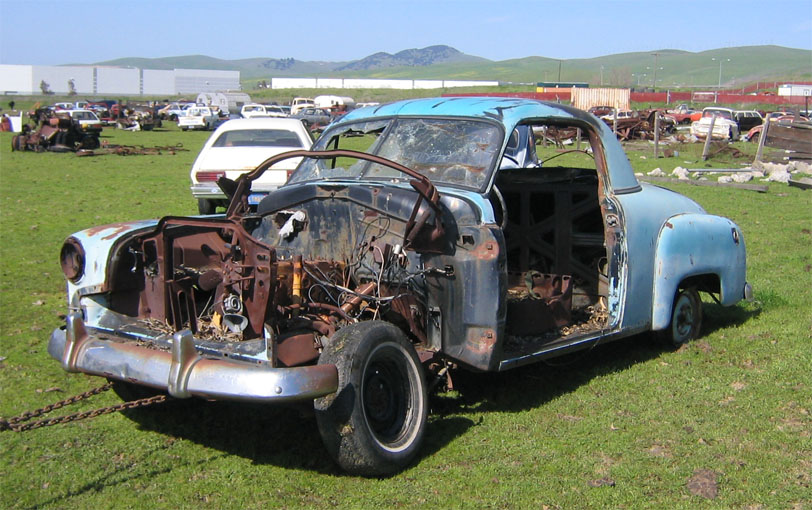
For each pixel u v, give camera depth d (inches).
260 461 159.8
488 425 177.5
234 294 153.5
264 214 195.2
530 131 359.3
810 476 154.0
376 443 147.6
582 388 202.7
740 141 1359.5
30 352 225.9
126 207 532.1
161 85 6195.9
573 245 227.0
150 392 190.9
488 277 165.5
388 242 173.3
